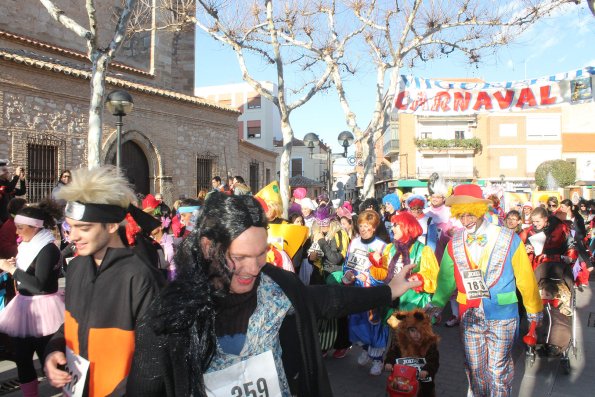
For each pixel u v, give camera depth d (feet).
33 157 44.27
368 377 17.66
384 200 31.50
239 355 5.90
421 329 13.15
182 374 5.51
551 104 34.91
